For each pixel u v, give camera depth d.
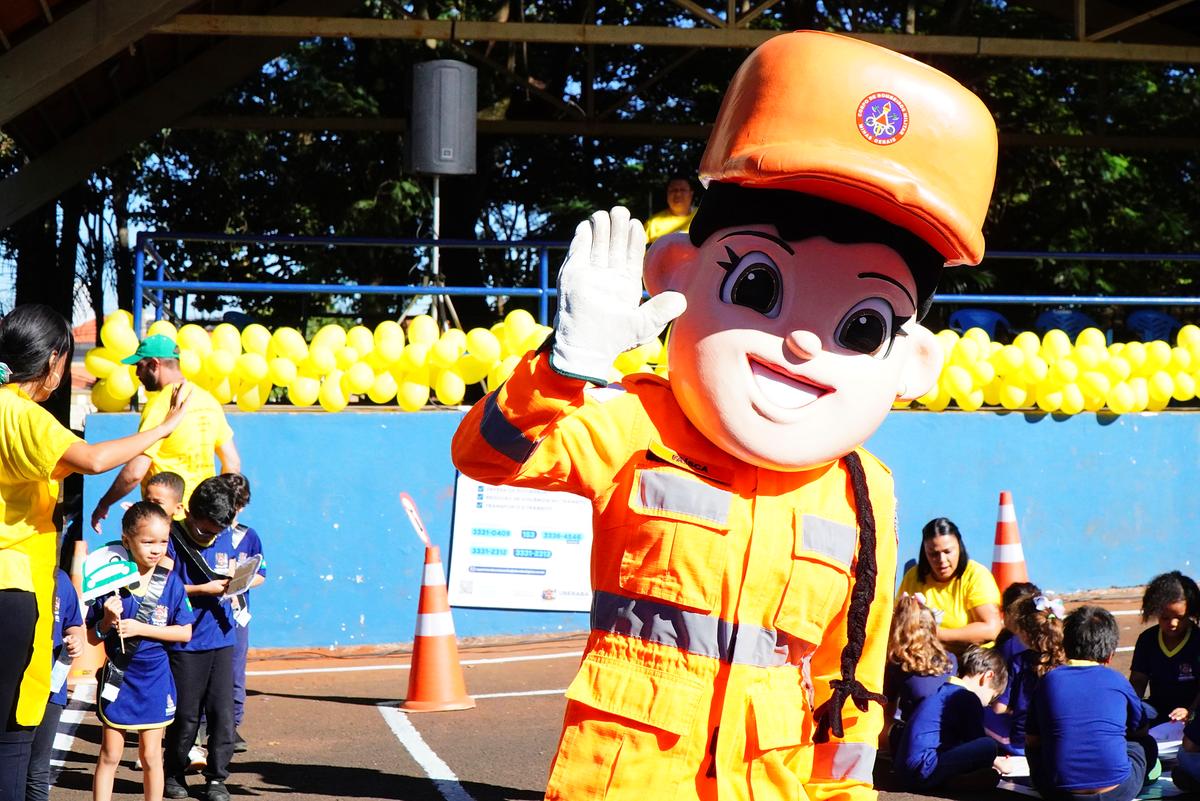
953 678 6.68
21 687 4.11
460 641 10.12
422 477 10.15
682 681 3.15
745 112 3.23
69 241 17.39
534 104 17.75
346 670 9.41
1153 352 11.70
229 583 6.05
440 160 11.55
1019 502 11.41
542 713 8.06
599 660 3.23
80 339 24.09
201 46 13.64
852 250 3.28
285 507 9.92
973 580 7.62
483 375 10.26
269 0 13.60
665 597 3.17
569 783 3.16
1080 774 5.96
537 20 19.27
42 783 5.12
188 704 6.02
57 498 4.31
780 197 3.29
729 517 3.22
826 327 3.25
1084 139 16.19
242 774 6.69
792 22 17.52
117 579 5.44
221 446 7.95
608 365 3.01
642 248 3.10
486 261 20.08
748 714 3.17
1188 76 20.08
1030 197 19.80
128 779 6.59
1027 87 19.45
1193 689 7.18
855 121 3.11
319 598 9.96
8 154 17.25
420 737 7.48
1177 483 11.83
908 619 6.59
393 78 19.42
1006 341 14.80
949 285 18.83
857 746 3.41
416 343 10.22
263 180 19.78
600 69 19.80
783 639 3.26
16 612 4.06
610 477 3.29
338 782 6.54
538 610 10.23
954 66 17.98
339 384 10.01
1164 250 19.66
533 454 3.24
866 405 3.30
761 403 3.21
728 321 3.25
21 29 9.70
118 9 9.58
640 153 20.42
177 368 7.93
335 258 19.30
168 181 19.67
